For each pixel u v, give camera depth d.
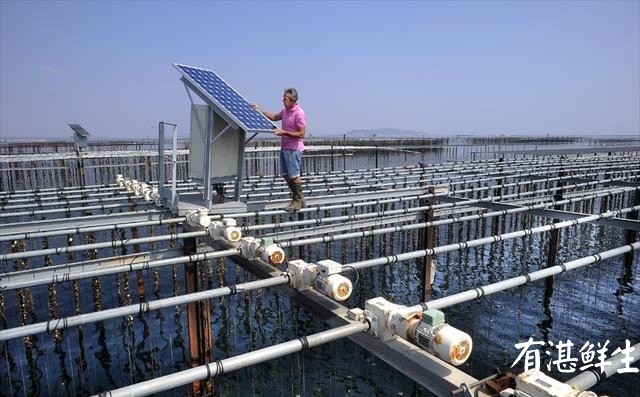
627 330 10.01
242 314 10.58
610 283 12.84
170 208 7.76
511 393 2.52
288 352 3.09
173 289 11.68
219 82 7.86
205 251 7.10
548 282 11.72
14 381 7.99
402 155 48.03
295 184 7.78
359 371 8.31
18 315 10.20
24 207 8.66
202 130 7.53
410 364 3.06
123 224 6.89
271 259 4.98
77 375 8.21
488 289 4.05
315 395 7.58
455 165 15.61
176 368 8.43
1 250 13.48
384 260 5.20
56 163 26.59
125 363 8.59
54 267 5.72
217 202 7.92
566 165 15.53
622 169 15.37
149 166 23.11
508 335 9.73
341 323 3.65
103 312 3.67
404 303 11.52
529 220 16.06
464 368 8.41
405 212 9.01
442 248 5.77
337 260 14.01
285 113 7.55
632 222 8.26
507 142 59.34
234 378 8.04
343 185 11.38
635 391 7.57
